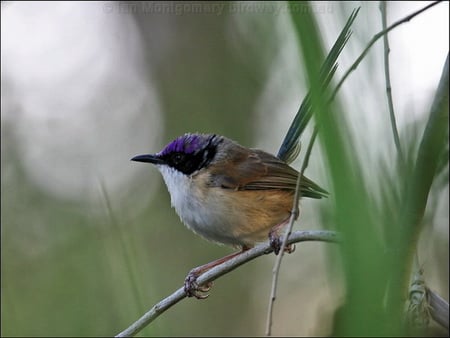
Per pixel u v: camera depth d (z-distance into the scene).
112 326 13.29
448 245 9.51
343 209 4.19
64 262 14.38
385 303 4.69
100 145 16.89
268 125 15.64
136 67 17.33
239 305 14.69
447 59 4.87
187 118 16.62
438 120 4.79
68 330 13.51
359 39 5.43
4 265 14.51
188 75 16.80
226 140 8.58
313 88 4.32
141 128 17.05
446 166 6.30
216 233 8.31
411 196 4.73
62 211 15.79
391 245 4.65
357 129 4.63
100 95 17.16
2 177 16.12
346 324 4.14
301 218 13.41
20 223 15.62
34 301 13.97
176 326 14.41
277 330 14.37
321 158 4.57
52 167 16.50
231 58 16.30
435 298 4.96
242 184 8.07
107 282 13.77
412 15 4.95
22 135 16.62
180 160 8.45
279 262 5.11
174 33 16.98
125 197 16.47
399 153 4.85
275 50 13.13
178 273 15.38
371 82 4.80
